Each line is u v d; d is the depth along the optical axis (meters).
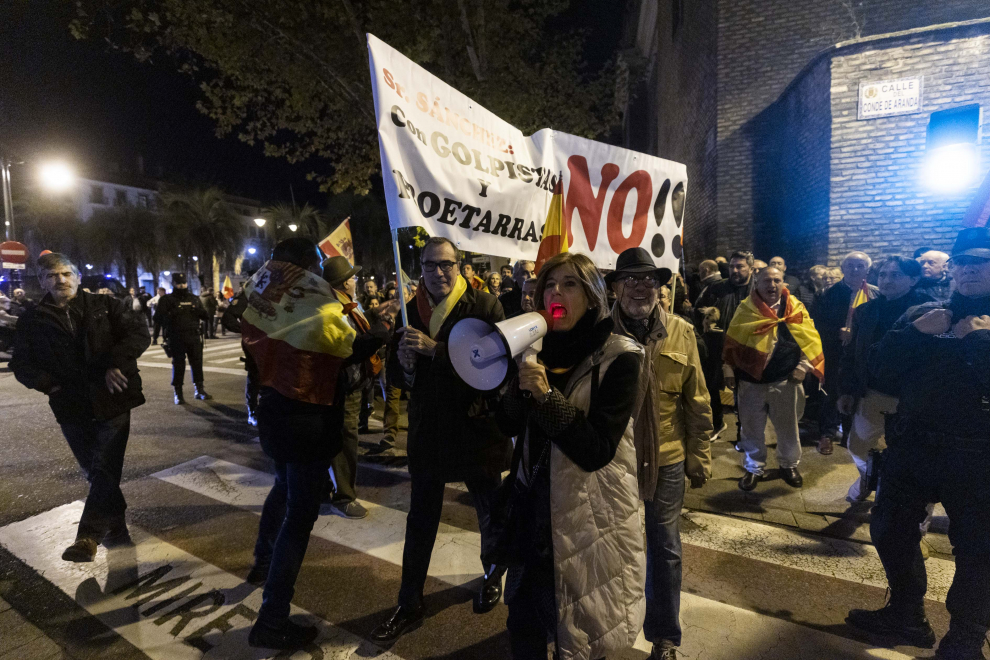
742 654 2.28
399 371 2.80
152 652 2.37
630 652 2.33
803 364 3.90
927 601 2.67
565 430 1.46
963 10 7.55
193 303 7.19
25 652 2.39
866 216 6.74
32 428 5.92
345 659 2.32
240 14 7.55
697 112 10.40
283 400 2.37
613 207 3.40
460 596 2.76
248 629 2.52
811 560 3.03
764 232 8.70
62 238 31.69
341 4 7.57
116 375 3.05
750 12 8.60
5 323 10.89
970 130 5.42
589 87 9.29
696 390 2.36
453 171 2.52
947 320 2.12
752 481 3.97
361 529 3.51
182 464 4.73
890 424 2.32
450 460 2.42
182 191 35.22
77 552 2.90
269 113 9.15
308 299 2.42
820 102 7.15
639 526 1.70
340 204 31.50
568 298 1.61
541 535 1.64
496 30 8.38
